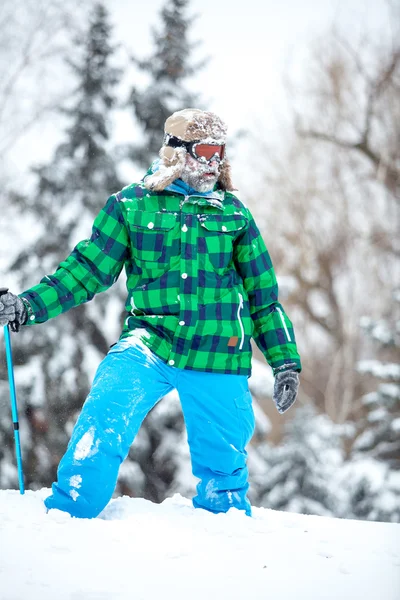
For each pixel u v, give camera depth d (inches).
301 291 2359.7
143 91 1157.1
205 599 223.9
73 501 296.0
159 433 1094.4
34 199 1129.4
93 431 299.4
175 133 322.0
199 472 326.0
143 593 224.5
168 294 311.4
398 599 231.0
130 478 1071.0
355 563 257.9
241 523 295.1
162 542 265.7
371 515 1251.2
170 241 314.0
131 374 306.8
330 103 2385.6
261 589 233.1
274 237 2399.1
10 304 308.5
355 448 1505.9
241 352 318.0
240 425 320.8
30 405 1079.6
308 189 2401.6
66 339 1096.8
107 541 261.7
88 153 1134.4
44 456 1086.4
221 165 331.9
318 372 2429.9
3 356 1095.6
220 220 320.8
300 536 285.9
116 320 1106.7
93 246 319.9
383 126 2267.5
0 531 265.1
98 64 1157.1
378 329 1534.2
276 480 1280.8
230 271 323.0
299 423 1306.6
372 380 2306.8
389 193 2292.1
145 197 319.3
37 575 232.2
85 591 223.1
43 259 1116.5
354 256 2346.2
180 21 1177.4
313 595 231.6
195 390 314.5
